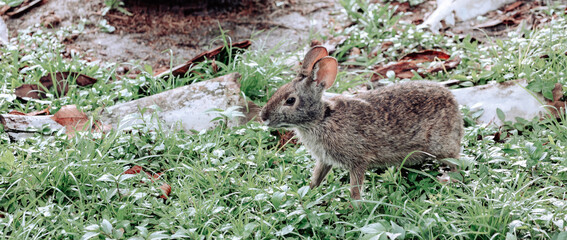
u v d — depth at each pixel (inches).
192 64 268.7
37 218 172.1
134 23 343.0
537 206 174.6
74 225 169.6
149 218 177.2
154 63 307.4
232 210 179.9
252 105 240.5
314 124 194.9
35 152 202.1
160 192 188.2
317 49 191.2
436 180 188.7
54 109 239.9
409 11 354.3
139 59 311.0
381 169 212.5
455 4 331.9
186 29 339.3
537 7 331.3
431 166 212.1
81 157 193.8
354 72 269.4
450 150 202.1
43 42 311.7
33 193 180.9
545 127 227.9
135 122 231.6
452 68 277.1
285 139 230.1
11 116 223.8
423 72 274.1
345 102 197.9
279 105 191.3
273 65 265.1
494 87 243.1
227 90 241.0
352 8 352.2
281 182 196.4
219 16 352.5
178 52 317.4
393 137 197.0
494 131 226.4
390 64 281.0
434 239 163.0
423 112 198.8
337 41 315.9
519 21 321.4
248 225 164.7
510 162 200.8
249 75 251.3
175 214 174.1
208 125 234.5
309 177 207.9
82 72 270.8
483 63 263.7
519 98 237.8
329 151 197.5
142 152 211.6
